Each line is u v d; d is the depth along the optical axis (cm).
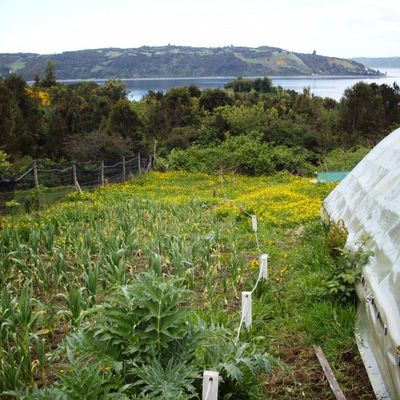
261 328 564
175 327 395
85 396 334
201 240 854
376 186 760
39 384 475
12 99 3388
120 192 1752
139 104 4500
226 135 3058
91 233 929
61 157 3200
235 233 1019
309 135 3256
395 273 475
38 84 5650
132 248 836
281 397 441
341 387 448
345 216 828
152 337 389
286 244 949
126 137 3077
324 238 817
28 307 529
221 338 449
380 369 436
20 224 1064
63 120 3438
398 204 609
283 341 539
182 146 3262
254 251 906
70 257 859
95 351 390
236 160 2539
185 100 4312
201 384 392
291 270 764
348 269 596
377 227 631
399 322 404
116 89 5528
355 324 536
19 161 2755
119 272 671
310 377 468
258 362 397
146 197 1659
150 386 347
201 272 803
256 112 3438
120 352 396
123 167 2189
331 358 495
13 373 437
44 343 520
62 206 1366
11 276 731
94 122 3672
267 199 1446
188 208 1248
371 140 3450
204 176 2367
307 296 627
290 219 1121
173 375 356
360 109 3553
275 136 3136
